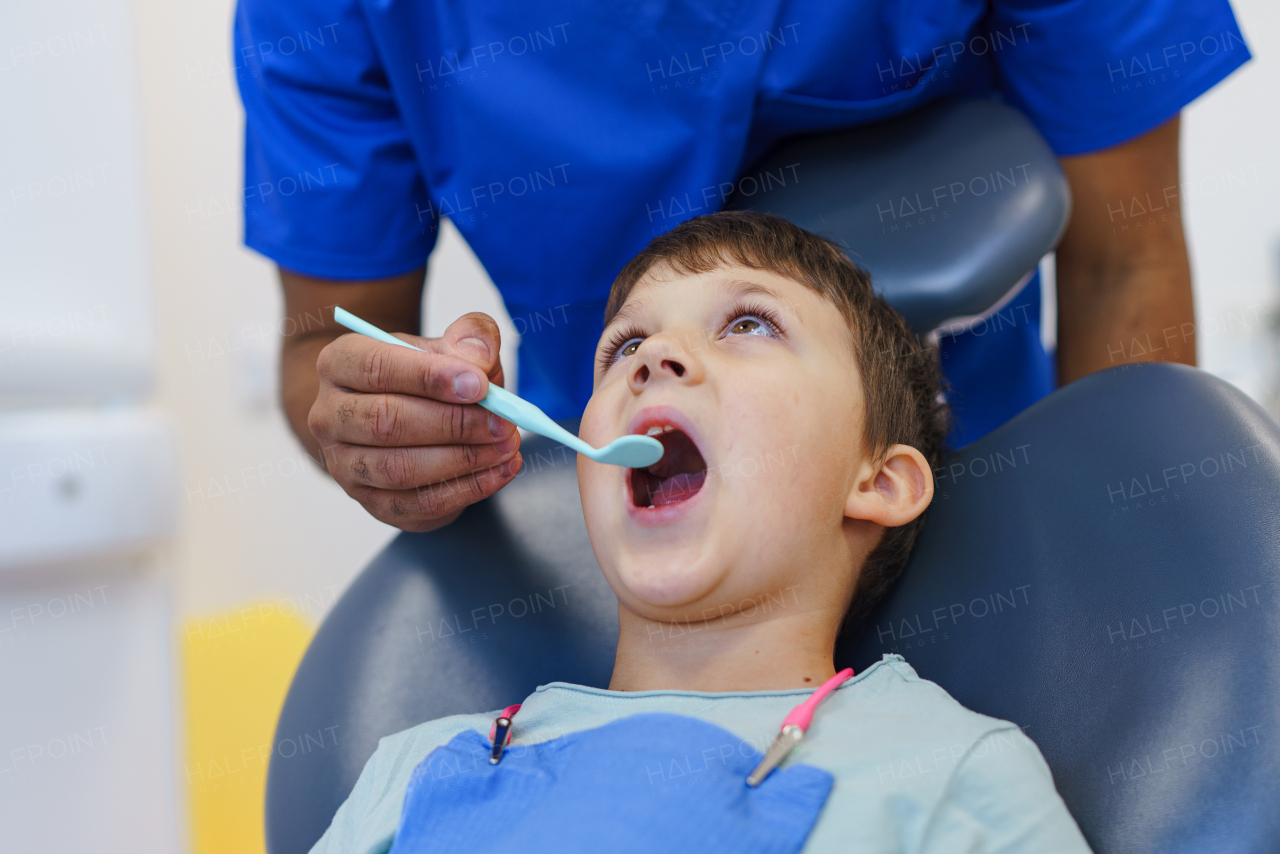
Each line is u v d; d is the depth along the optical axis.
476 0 0.81
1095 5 0.79
